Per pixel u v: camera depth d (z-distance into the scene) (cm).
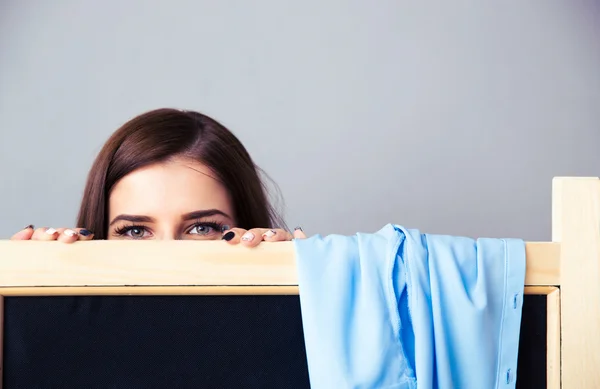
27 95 262
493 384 90
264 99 266
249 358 91
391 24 267
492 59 268
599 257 92
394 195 265
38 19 262
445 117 267
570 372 92
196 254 91
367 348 88
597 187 93
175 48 266
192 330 91
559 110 269
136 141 141
